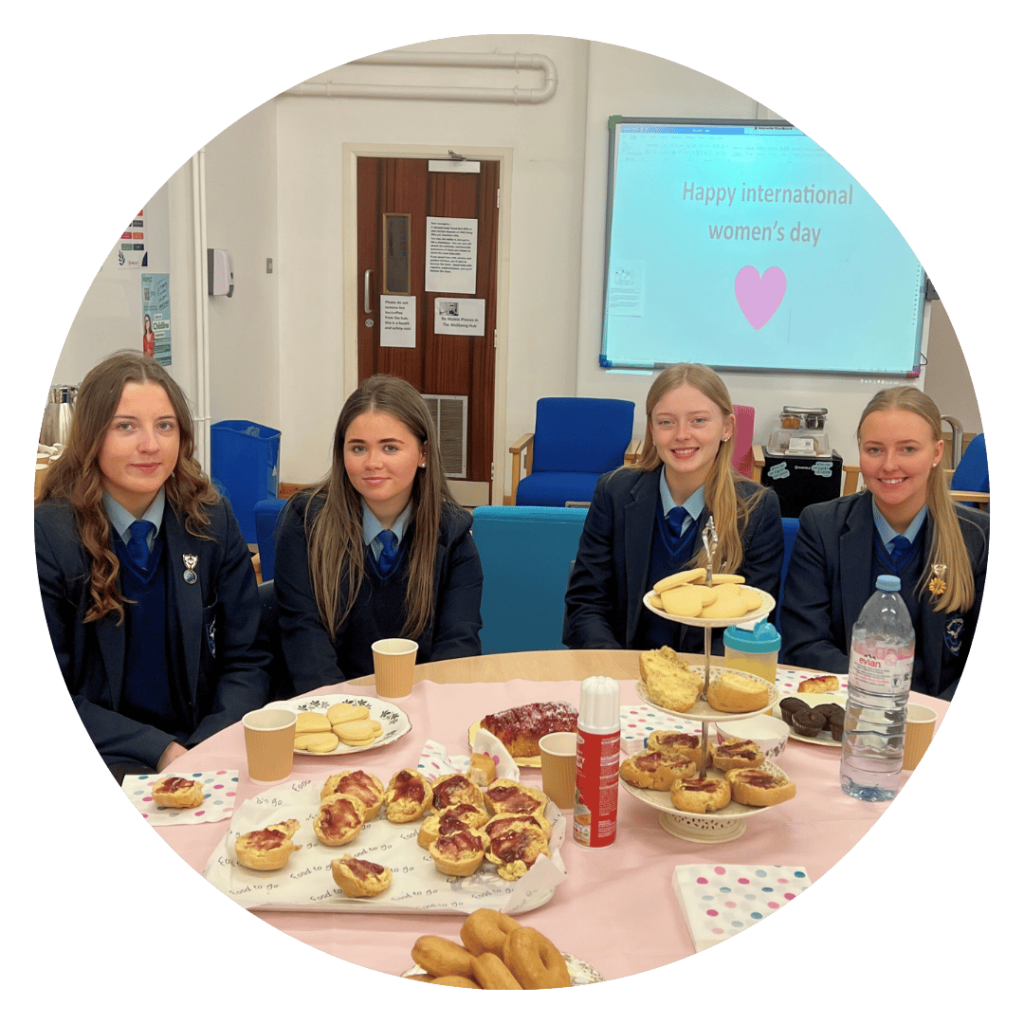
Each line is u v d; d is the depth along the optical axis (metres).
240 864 1.12
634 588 2.16
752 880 1.10
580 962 0.98
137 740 1.64
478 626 1.99
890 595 1.37
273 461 4.74
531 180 5.74
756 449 5.10
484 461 6.09
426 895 1.07
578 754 1.19
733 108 5.21
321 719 1.43
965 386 5.80
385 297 5.98
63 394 2.76
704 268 5.35
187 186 4.57
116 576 1.79
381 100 5.77
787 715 1.49
